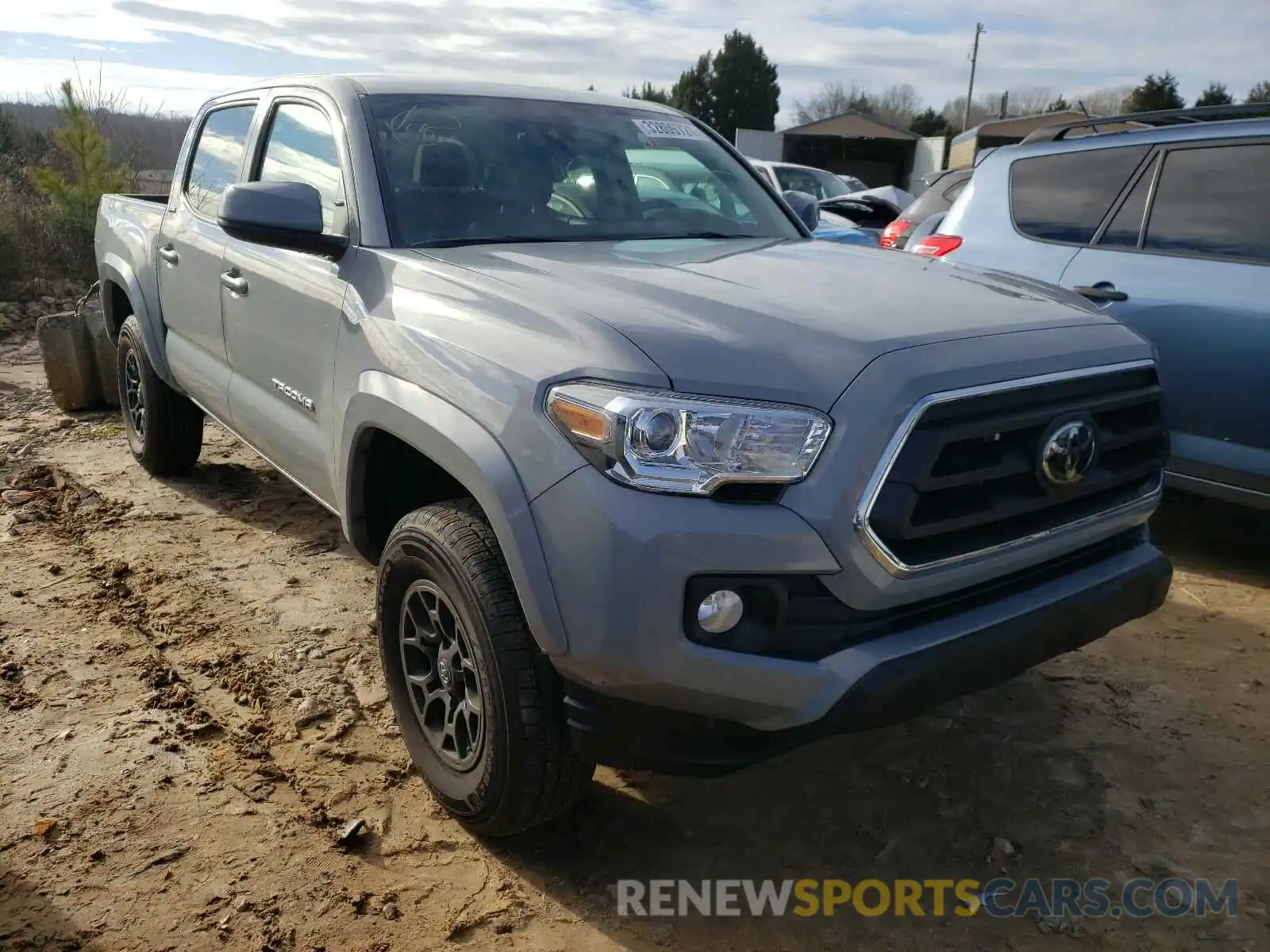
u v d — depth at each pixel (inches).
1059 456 89.0
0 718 121.0
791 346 83.7
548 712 89.5
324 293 119.6
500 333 92.6
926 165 1501.0
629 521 78.7
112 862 97.7
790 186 515.2
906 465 80.4
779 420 79.3
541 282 98.9
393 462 115.4
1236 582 164.4
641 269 104.9
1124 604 98.7
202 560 167.3
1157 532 186.1
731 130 2260.1
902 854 101.7
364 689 129.1
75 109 446.6
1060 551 94.0
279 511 191.0
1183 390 161.5
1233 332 155.2
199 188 171.8
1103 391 95.3
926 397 80.9
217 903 92.6
